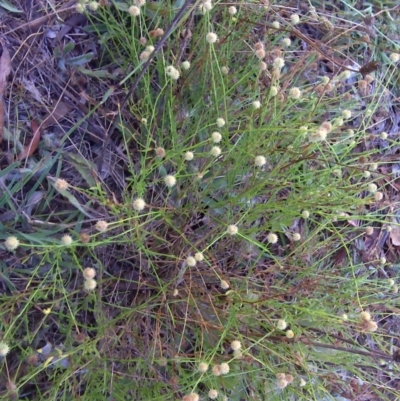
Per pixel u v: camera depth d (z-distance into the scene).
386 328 0.62
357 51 0.63
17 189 0.44
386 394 0.59
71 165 0.46
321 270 0.52
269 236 0.43
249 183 0.47
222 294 0.46
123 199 0.47
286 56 0.59
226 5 0.49
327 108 0.57
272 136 0.44
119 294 0.48
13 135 0.45
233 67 0.52
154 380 0.44
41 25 0.47
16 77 0.46
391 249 0.64
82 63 0.48
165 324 0.48
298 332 0.45
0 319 0.39
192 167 0.49
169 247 0.48
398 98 0.64
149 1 0.49
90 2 0.42
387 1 0.66
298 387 0.48
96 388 0.43
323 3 0.61
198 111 0.50
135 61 0.47
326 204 0.47
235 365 0.45
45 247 0.37
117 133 0.49
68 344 0.42
